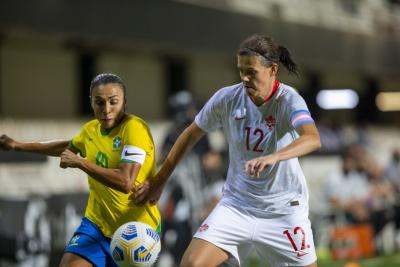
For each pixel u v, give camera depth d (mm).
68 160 15742
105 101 16125
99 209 16609
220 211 17172
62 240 29609
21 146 17750
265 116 16375
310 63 59344
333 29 61625
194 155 32625
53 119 40625
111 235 16531
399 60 73438
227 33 48906
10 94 42812
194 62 58906
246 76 15906
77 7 37719
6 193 31062
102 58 49469
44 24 35844
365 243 42625
